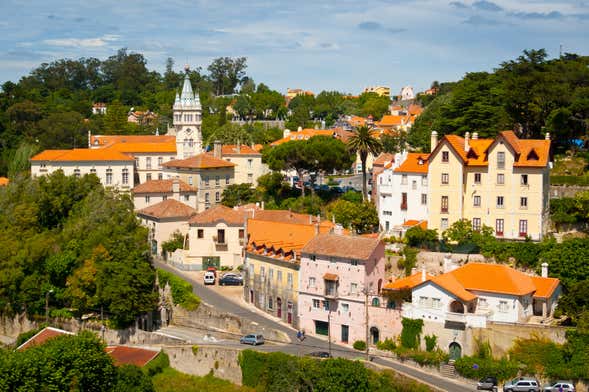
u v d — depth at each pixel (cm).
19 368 9962
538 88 16125
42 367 10144
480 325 11244
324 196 18862
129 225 15425
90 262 14312
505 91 16388
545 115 16400
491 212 13638
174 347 12638
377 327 12188
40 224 16675
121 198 16912
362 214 15612
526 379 10669
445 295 11488
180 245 16675
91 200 16362
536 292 11819
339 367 10731
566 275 12281
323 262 12800
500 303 11575
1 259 14975
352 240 12750
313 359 11238
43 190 16862
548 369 10706
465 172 13838
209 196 19638
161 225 16975
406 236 13812
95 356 10644
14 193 17012
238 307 14062
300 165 18412
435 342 11562
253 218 15838
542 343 10838
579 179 15000
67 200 17000
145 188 18962
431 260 13375
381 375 10894
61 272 14775
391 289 12231
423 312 11688
